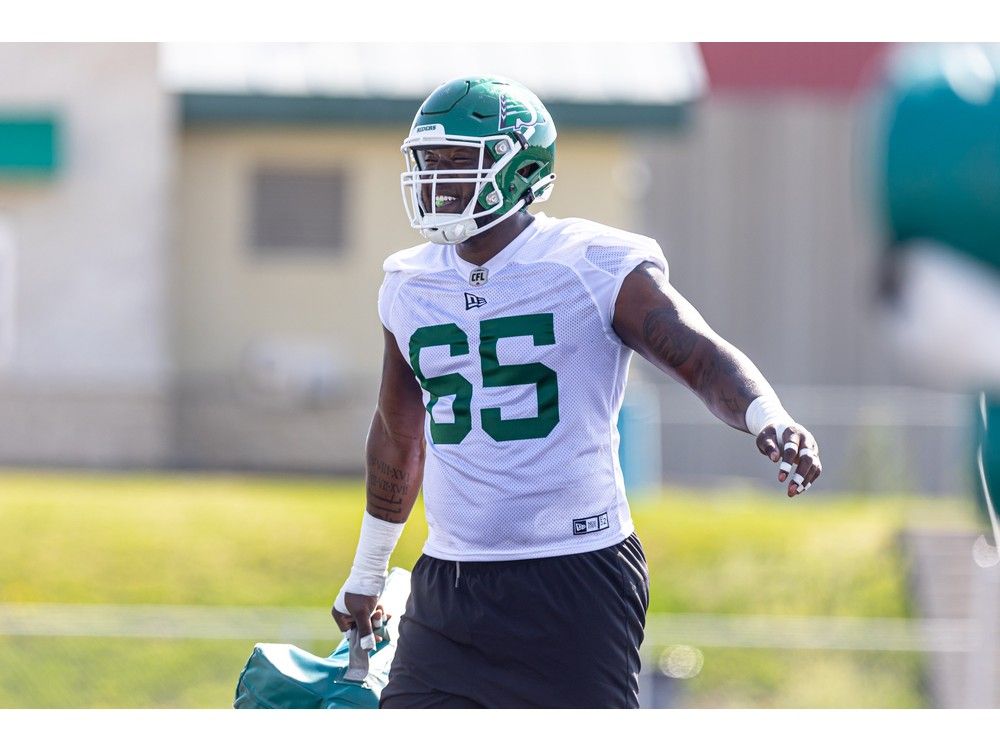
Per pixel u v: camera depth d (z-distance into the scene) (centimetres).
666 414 5616
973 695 3284
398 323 1155
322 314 5425
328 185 5419
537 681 1099
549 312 1086
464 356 1109
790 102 6206
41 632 3156
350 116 5156
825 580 3819
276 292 5416
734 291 6744
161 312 5194
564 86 5081
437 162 1097
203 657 3216
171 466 5203
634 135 5275
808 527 4031
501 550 1105
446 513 1129
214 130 5353
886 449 4856
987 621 3319
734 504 4456
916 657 3366
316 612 3331
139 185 5162
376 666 1309
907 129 344
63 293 5153
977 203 337
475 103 1088
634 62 5234
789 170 6694
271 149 5378
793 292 6681
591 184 5234
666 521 4066
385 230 5419
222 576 3706
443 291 1124
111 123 5141
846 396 6128
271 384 5262
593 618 1094
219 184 5394
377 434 1259
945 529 3884
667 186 6806
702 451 5897
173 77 5141
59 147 5084
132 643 3234
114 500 4059
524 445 1094
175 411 5228
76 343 5162
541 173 1116
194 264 5397
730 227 6750
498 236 1112
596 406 1102
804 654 3422
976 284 339
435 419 1137
